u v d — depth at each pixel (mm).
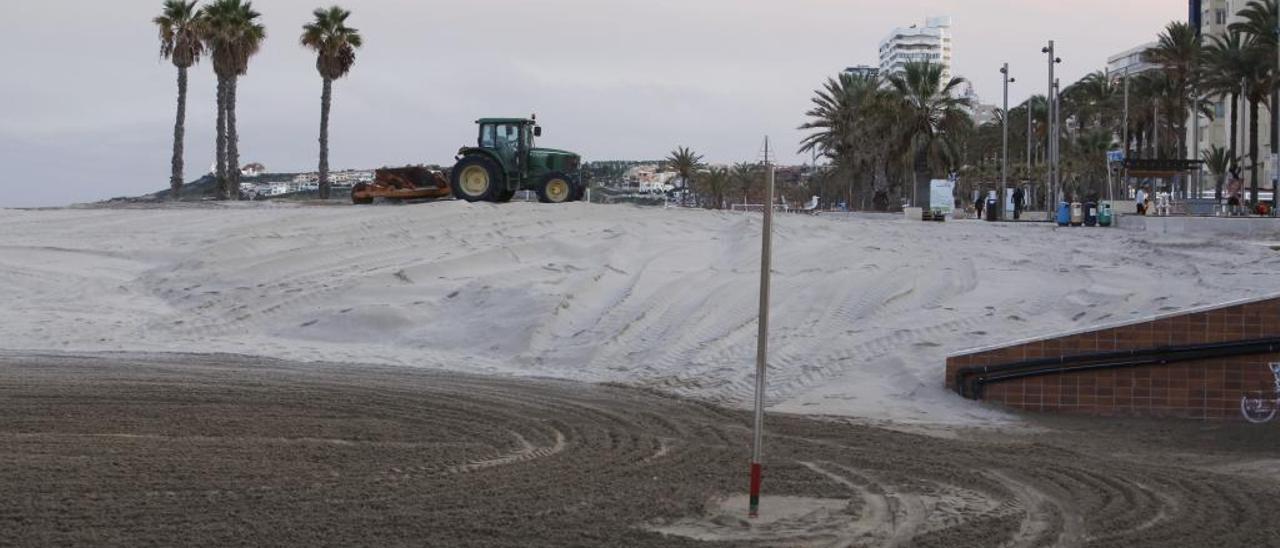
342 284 26688
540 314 23344
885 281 25125
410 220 33531
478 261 28562
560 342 22344
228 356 21500
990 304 22828
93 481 11148
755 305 23875
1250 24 61219
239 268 28672
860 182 76375
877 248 30031
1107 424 16641
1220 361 17047
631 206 38625
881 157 65375
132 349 22328
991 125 114562
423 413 15617
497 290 25266
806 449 13891
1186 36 71062
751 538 9648
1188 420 17000
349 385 18109
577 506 10562
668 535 9648
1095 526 10219
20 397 16125
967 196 107500
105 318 25000
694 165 95062
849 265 27406
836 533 9852
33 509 10062
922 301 23625
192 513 10023
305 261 29359
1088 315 21500
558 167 40562
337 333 23828
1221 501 11281
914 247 30406
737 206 46062
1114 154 45656
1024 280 24953
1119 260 27234
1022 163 105250
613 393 18172
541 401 17000
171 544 9070
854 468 12719
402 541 9258
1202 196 77000
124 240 33125
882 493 11422
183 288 27391
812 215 43469
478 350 22391
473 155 39750
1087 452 14383
